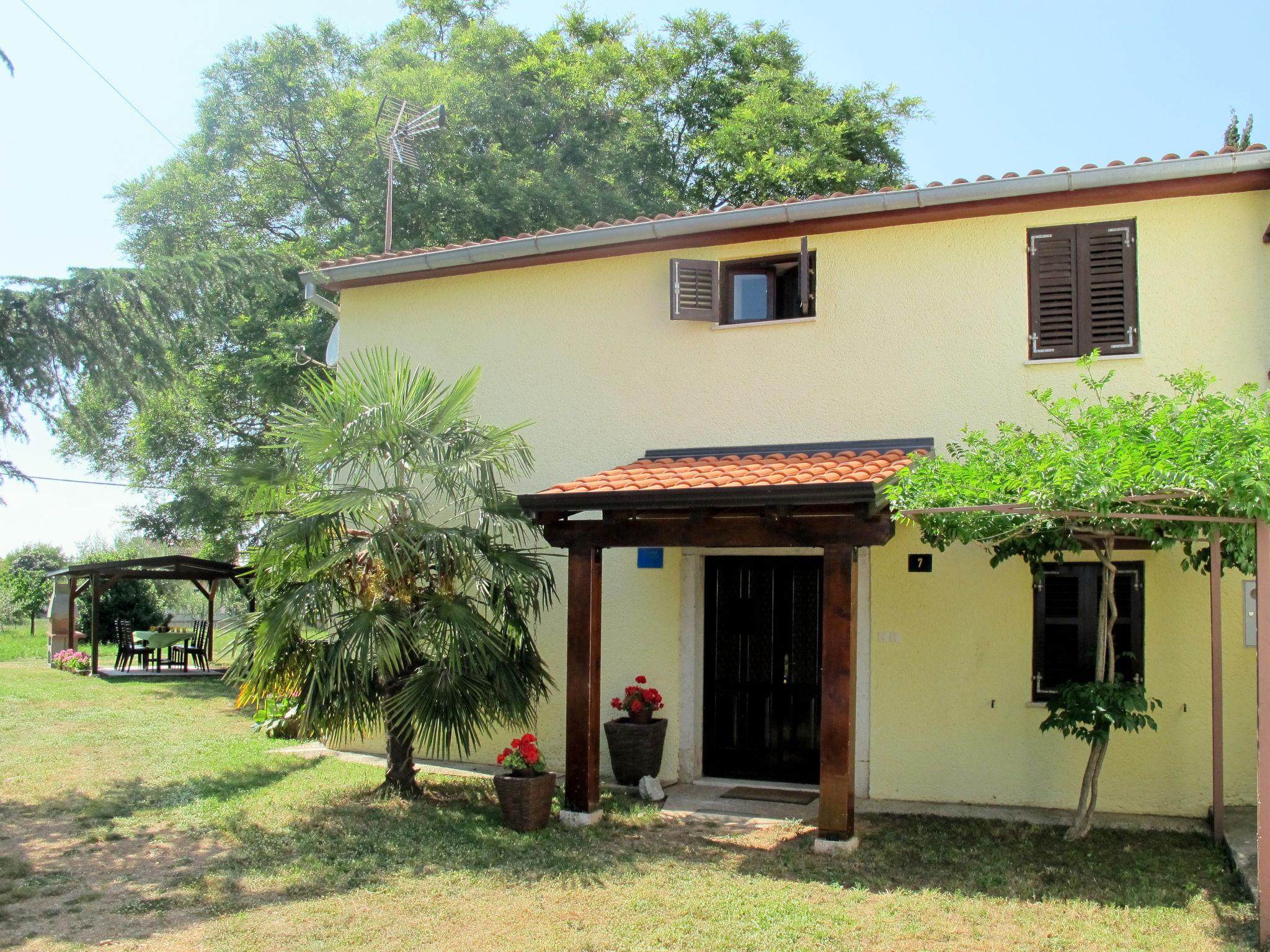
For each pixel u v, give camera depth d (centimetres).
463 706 831
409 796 920
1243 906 621
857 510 753
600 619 873
